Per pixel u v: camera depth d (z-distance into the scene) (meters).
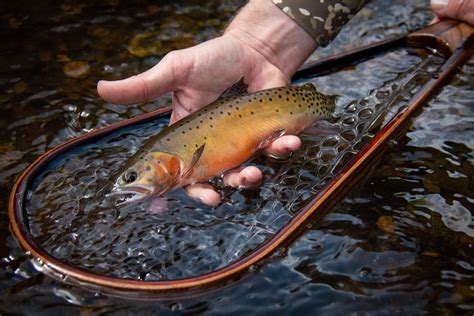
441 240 0.57
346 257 0.55
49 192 0.61
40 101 0.78
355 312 0.52
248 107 0.65
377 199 0.61
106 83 0.63
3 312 0.51
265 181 0.63
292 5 0.72
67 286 0.52
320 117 0.69
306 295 0.53
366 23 0.96
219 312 0.51
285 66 0.74
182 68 0.66
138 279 0.54
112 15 0.95
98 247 0.56
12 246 0.56
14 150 0.70
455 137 0.68
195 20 0.95
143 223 0.58
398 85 0.77
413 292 0.53
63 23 0.93
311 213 0.57
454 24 0.84
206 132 0.62
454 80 0.76
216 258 0.56
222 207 0.60
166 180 0.60
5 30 0.90
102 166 0.64
